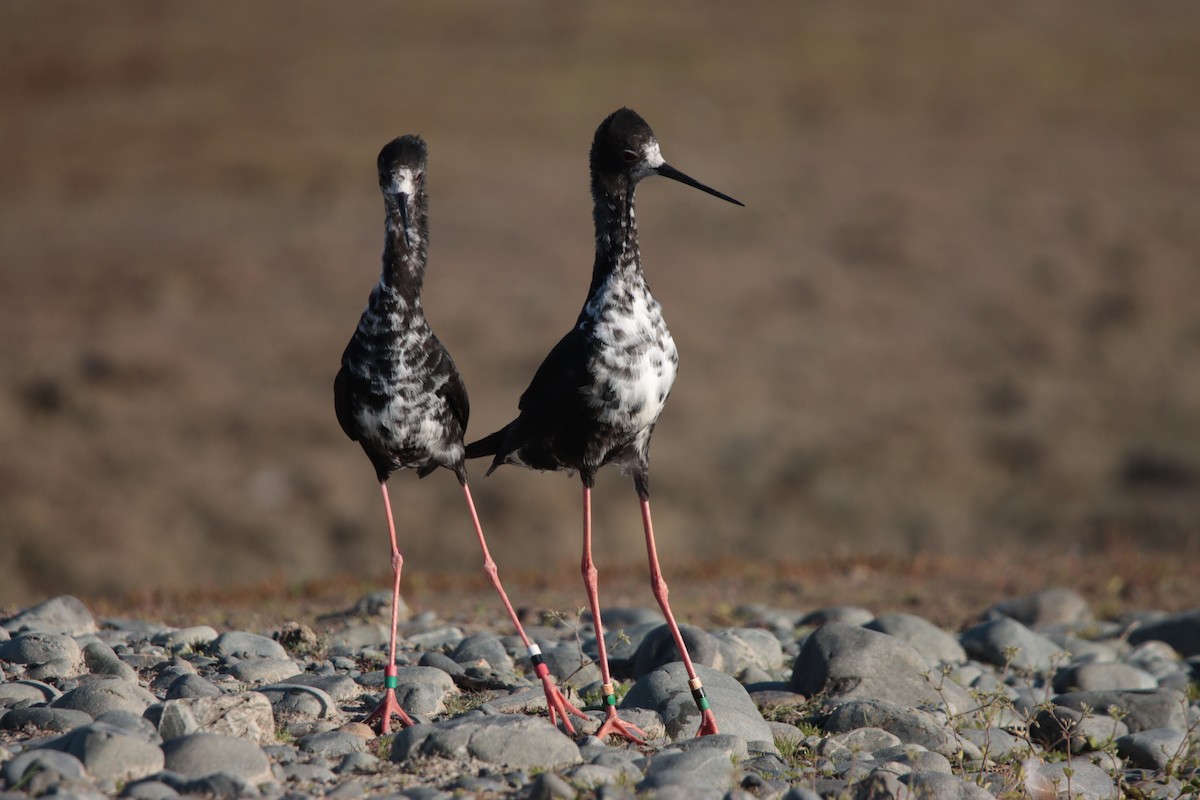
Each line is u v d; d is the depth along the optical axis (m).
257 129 44.03
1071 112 45.00
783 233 34.97
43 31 56.06
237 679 7.53
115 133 43.94
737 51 52.91
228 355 27.36
